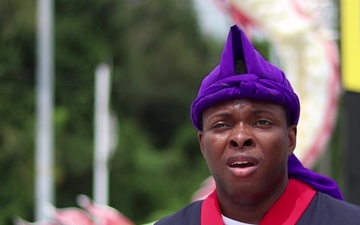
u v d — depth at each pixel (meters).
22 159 44.94
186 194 49.47
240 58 4.77
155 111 52.97
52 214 13.41
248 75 4.65
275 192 4.70
